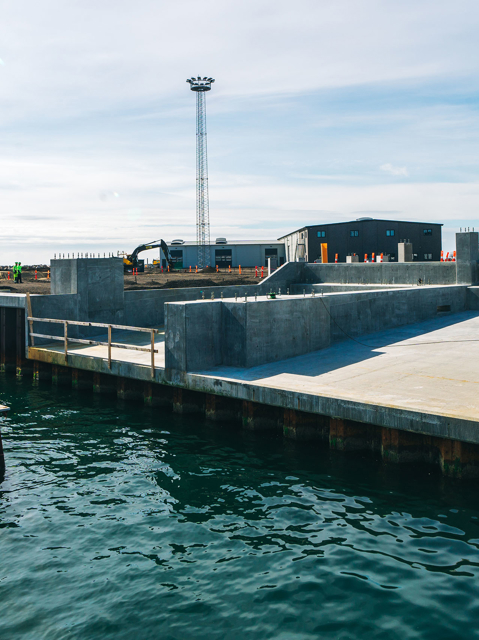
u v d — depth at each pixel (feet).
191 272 206.59
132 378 51.93
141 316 76.28
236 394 42.11
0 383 64.03
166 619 20.93
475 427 30.25
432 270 82.69
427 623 20.38
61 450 40.29
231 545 26.30
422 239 187.83
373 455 37.52
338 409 36.14
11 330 69.36
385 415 33.83
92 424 46.91
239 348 47.42
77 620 21.01
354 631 20.04
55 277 70.44
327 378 42.34
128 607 21.74
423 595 22.04
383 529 27.53
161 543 26.63
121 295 72.95
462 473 32.45
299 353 51.62
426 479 33.47
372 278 90.17
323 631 20.08
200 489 32.91
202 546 26.27
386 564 24.29
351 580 23.13
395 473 34.55
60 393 58.70
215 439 42.19
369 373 43.45
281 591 22.50
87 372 59.52
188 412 48.98
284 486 33.06
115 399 55.77
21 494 32.60
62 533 27.84
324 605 21.56
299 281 98.89
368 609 21.25
